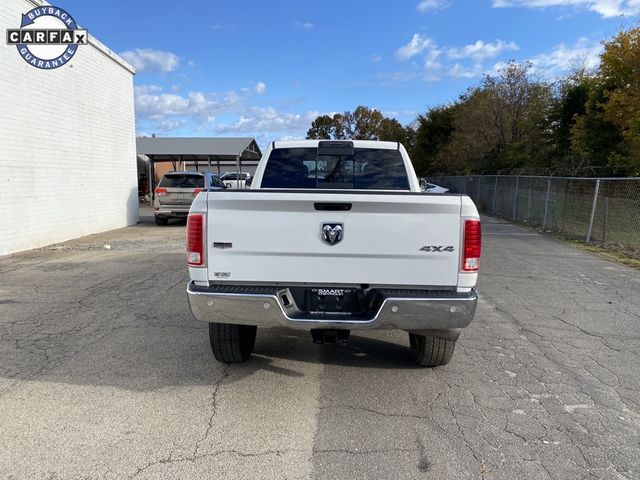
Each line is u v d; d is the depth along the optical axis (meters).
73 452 2.97
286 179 5.18
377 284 3.54
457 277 3.51
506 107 27.62
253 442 3.10
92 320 5.59
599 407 3.63
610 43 20.33
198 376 4.10
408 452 3.01
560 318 5.86
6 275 8.04
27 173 10.53
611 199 12.63
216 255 3.54
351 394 3.80
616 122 19.58
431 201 3.42
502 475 2.79
